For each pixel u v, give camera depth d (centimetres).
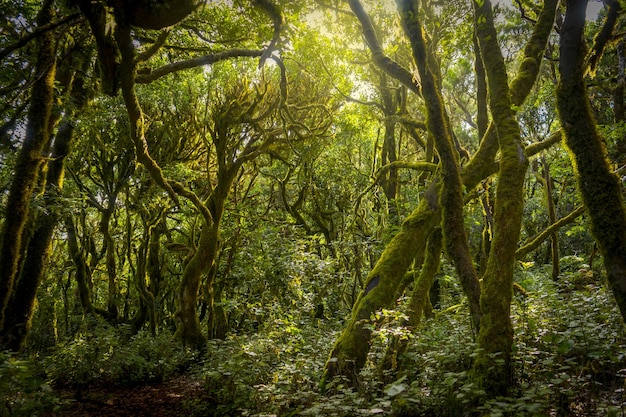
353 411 431
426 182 1239
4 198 1170
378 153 1900
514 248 490
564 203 1747
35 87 877
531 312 716
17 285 957
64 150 1110
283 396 534
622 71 960
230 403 679
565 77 404
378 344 676
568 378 398
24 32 925
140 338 1157
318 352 779
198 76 1574
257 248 1398
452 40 1130
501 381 435
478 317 509
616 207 377
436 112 594
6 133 1059
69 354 957
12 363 513
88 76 1095
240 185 1662
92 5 539
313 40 1016
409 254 645
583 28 400
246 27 994
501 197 511
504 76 571
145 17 528
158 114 1452
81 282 1432
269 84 1349
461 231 560
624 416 380
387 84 1572
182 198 1400
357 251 1568
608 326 612
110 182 1447
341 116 1653
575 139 396
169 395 834
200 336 1153
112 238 1474
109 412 735
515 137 533
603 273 1012
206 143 1263
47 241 1008
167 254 1603
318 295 1425
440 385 468
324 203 1736
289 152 1488
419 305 664
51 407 706
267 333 956
